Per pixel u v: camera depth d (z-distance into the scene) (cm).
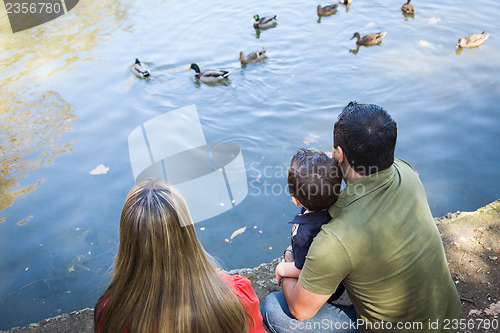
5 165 588
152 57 928
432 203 453
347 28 990
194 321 109
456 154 526
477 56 781
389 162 158
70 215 491
